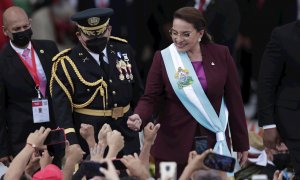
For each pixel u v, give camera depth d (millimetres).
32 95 23625
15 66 23562
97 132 22359
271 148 23234
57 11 31656
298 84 22859
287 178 23047
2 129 23484
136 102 23031
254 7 31344
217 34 27859
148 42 31281
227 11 27875
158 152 22078
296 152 22828
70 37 32062
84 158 22438
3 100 23531
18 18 23344
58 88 22297
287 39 22750
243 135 22141
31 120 23594
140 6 31281
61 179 18781
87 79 22266
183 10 21641
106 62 22484
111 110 22422
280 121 22938
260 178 17125
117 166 18328
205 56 21922
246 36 31297
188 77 21766
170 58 21906
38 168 20859
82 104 22328
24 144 23672
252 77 31297
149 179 17938
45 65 23703
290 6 31531
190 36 21578
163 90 22109
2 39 29594
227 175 20188
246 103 31203
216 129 21859
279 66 22938
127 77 22578
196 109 21812
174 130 21969
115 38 22844
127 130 22656
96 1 31734
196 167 17797
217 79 21812
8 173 18500
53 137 19609
